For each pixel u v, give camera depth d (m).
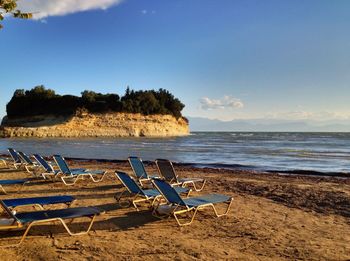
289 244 5.90
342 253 5.48
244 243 5.93
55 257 5.19
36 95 102.06
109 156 28.77
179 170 17.69
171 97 113.81
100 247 5.64
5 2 6.14
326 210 8.49
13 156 16.39
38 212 6.04
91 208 6.36
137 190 7.84
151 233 6.42
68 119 90.69
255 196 10.20
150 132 98.25
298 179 14.90
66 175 12.14
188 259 5.16
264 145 50.28
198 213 7.81
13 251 5.40
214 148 40.75
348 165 22.20
